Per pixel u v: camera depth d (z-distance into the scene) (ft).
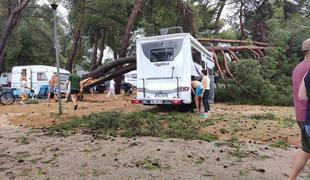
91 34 122.21
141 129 32.53
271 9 96.27
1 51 76.23
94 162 21.77
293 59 80.94
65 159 22.49
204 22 106.63
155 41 49.34
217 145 26.94
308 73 15.05
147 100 49.75
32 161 22.17
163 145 26.22
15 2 102.12
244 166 21.36
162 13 97.81
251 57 82.23
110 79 76.13
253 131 33.17
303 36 80.79
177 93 48.19
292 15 96.68
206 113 41.88
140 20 106.93
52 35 148.66
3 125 39.11
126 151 24.34
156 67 49.24
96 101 71.67
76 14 108.58
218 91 74.38
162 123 37.24
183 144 26.84
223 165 21.45
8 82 110.52
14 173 19.75
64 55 185.06
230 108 59.93
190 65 48.01
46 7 129.70
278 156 24.20
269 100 69.05
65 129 34.68
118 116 39.83
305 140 15.69
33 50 147.95
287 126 35.96
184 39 48.03
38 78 90.84
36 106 58.95
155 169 20.44
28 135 31.48
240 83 71.87
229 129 33.94
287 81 77.00
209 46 79.36
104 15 104.17
